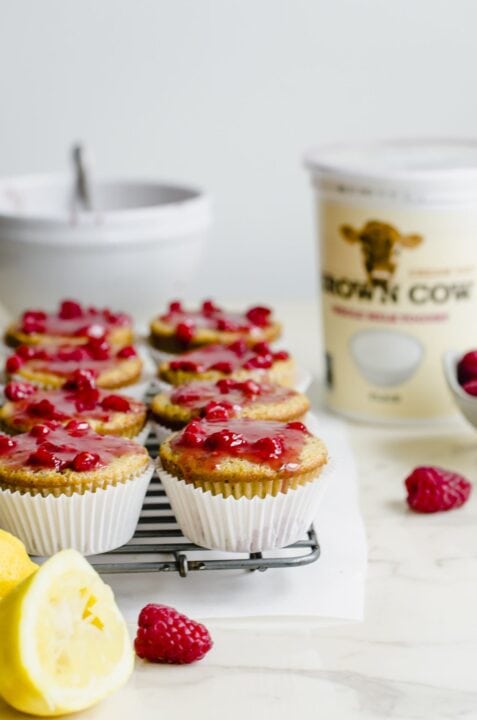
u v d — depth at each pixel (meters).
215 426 0.90
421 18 1.46
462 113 1.49
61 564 0.77
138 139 1.51
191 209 1.18
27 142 1.51
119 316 1.13
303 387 1.05
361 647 0.81
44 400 0.95
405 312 1.02
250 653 0.80
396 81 1.48
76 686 0.76
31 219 1.14
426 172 1.00
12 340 1.10
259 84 1.49
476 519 0.92
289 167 1.51
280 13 1.46
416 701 0.77
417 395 1.04
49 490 0.86
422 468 0.94
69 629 0.77
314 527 0.90
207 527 0.87
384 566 0.87
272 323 1.12
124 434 0.95
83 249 1.15
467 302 1.02
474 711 0.77
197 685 0.78
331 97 1.49
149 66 1.48
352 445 1.02
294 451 0.87
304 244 1.54
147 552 0.86
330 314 1.05
